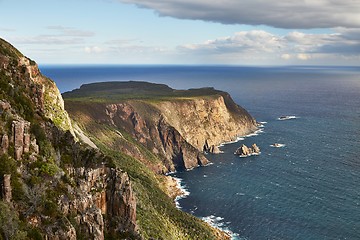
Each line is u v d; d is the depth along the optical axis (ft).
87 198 177.37
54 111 326.65
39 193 155.43
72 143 202.28
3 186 144.25
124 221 198.80
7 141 156.15
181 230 383.86
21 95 200.75
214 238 394.73
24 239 136.05
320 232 420.36
